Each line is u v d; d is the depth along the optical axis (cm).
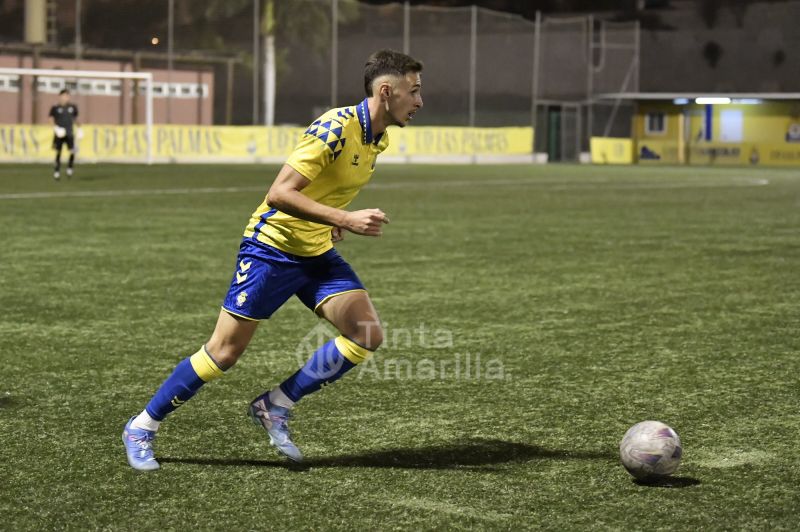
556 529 762
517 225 3288
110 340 1474
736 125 10350
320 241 899
